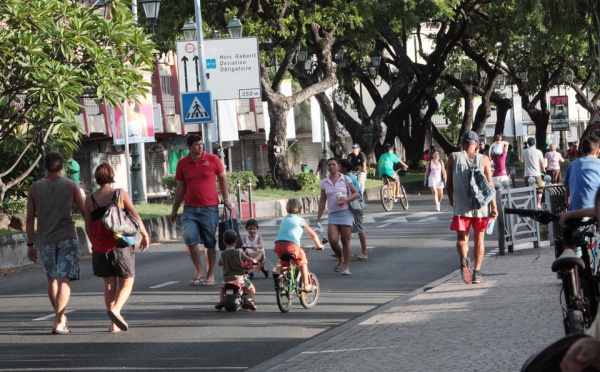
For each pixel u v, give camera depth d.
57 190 24.50
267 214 74.38
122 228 23.88
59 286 24.47
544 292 26.03
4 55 39.88
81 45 41.16
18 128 46.25
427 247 44.22
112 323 24.67
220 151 77.12
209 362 20.34
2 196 46.88
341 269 36.75
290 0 78.75
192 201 33.12
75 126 43.16
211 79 58.72
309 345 21.33
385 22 102.75
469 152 29.08
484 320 22.09
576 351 6.78
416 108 128.62
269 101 86.56
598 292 14.84
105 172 24.20
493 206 29.09
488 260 36.31
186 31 59.00
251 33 80.94
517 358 17.30
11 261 42.62
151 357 21.08
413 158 128.88
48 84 40.22
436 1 91.06
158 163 111.94
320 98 101.69
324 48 89.75
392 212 70.12
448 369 16.72
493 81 129.38
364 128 108.12
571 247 13.80
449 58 134.12
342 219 35.41
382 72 124.31
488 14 111.62
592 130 51.47
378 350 19.16
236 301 27.20
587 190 24.16
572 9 31.53
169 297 30.80
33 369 20.02
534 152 66.56
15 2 40.34
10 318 27.58
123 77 42.06
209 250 33.50
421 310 24.50
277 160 86.94
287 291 27.16
